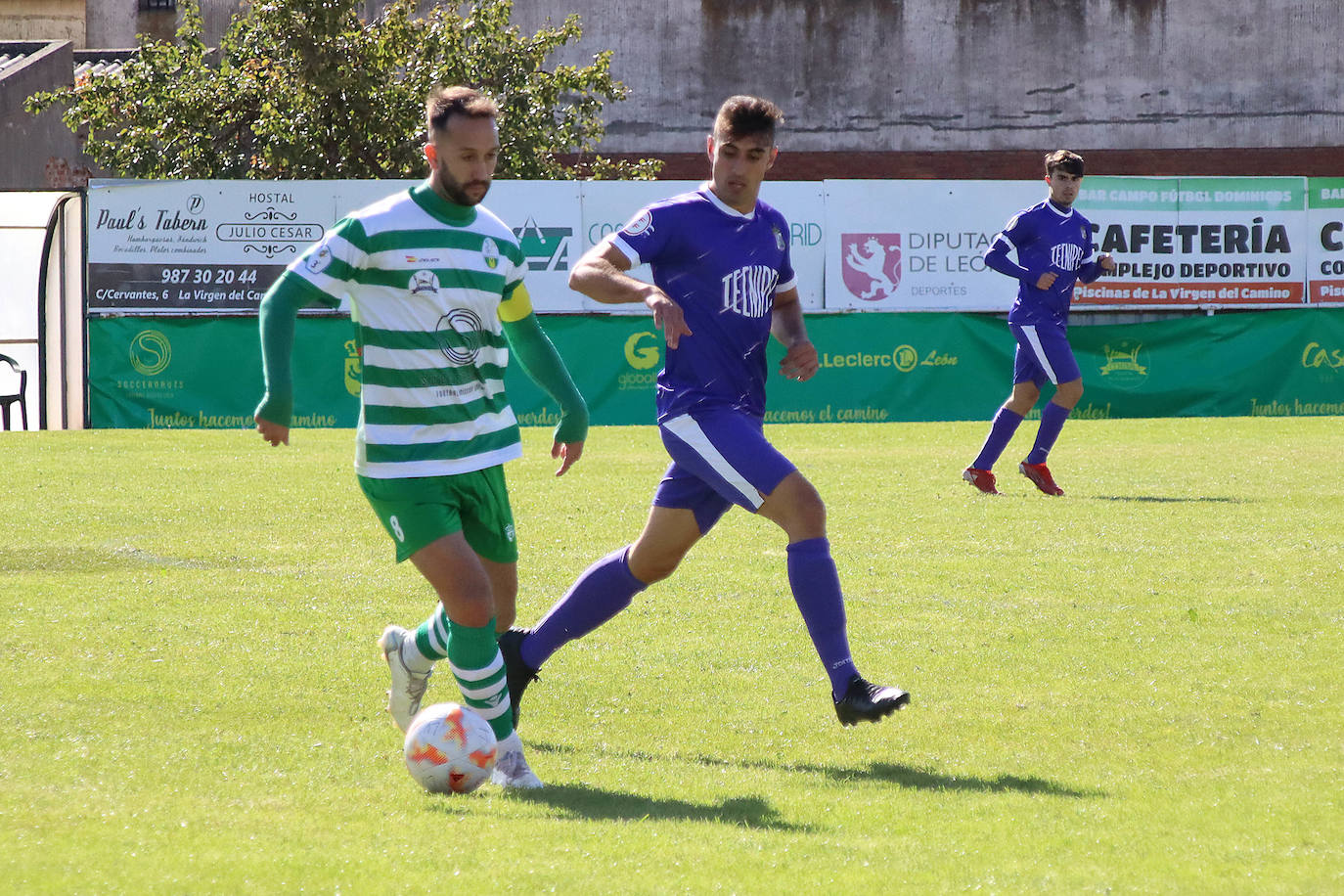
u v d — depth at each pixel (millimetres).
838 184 53844
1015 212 54406
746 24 88125
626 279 12594
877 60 87938
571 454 12984
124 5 98875
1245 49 86812
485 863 8828
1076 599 19438
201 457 39875
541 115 78000
